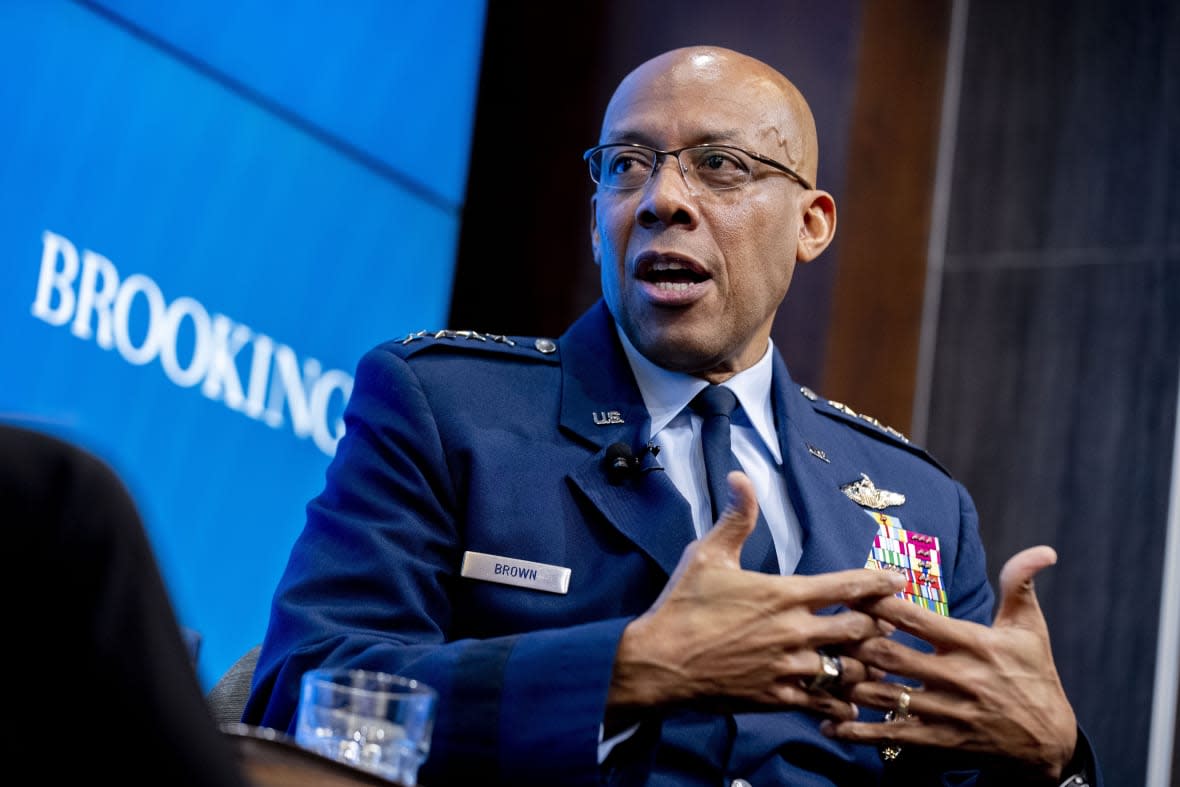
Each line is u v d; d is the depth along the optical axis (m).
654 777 6.54
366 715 4.88
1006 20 14.89
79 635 3.16
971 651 6.31
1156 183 14.17
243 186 11.94
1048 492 13.93
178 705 3.22
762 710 6.07
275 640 6.71
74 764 3.13
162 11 11.26
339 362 12.82
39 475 3.22
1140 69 14.41
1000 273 14.51
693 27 14.21
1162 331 13.88
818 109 13.77
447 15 13.96
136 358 11.04
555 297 14.24
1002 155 14.70
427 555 7.04
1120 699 13.28
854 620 6.12
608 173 7.82
